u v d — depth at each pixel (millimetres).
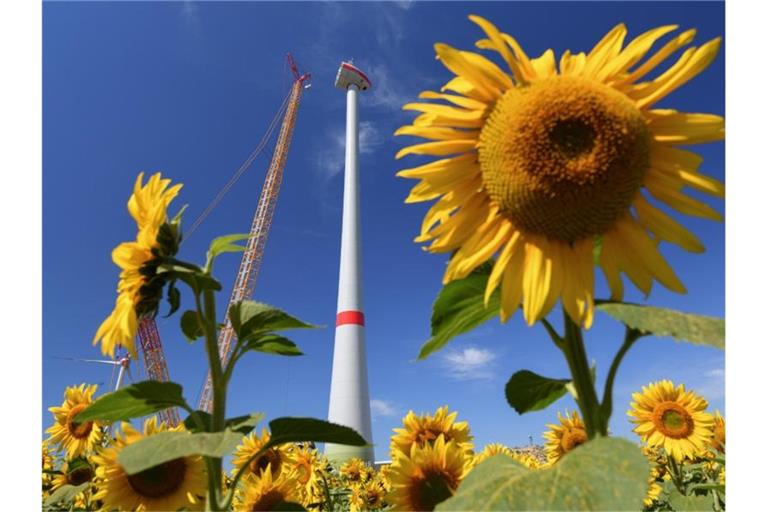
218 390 3533
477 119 2934
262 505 5418
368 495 9555
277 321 3773
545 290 2598
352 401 73250
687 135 2771
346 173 84500
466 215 2898
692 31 2750
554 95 2725
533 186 2666
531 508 1848
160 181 3801
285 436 3584
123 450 2887
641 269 2662
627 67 2889
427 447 4629
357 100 90938
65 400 7738
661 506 7320
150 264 3465
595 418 2395
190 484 4930
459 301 2990
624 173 2641
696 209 2695
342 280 78750
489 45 2869
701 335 2086
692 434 7773
